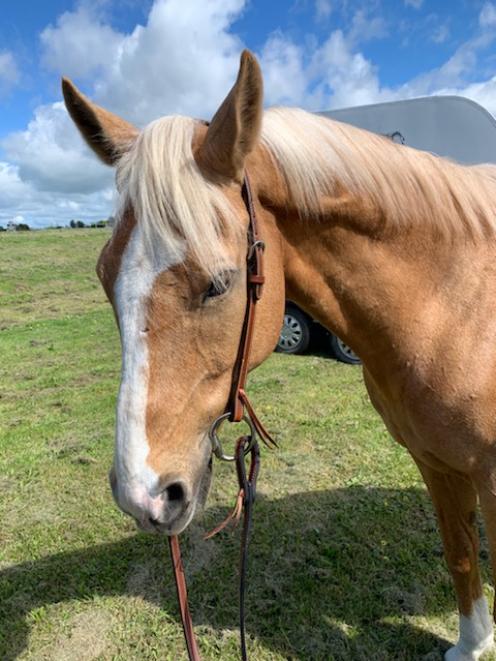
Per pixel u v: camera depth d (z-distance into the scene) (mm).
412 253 1404
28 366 6238
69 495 3156
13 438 4043
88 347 7125
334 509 2842
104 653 2006
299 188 1294
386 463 3320
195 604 2227
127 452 1075
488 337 1372
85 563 2529
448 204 1414
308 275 1397
